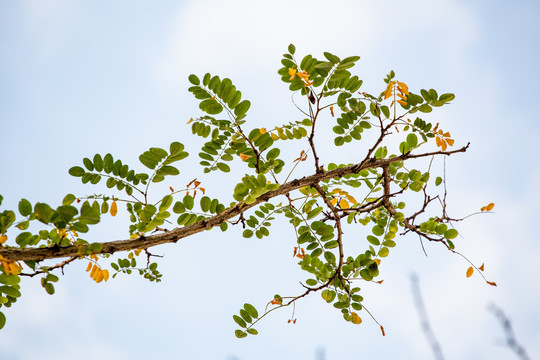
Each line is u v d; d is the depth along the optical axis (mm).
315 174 3510
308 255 3547
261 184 3336
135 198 3324
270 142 3488
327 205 3551
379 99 3439
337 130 3529
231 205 3537
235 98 3418
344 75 3381
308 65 3391
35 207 3125
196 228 3352
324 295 3533
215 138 3467
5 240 3211
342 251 3531
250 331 3492
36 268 3268
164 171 3301
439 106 3406
